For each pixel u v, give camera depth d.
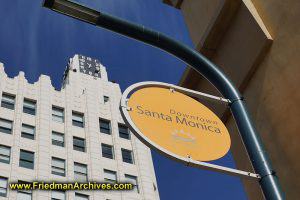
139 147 63.84
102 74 79.38
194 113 7.30
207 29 10.16
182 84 10.80
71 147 59.59
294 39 8.17
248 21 9.30
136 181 59.81
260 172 6.02
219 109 10.10
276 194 5.75
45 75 68.12
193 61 7.35
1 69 65.56
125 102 6.96
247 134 6.43
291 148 7.75
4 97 62.41
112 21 6.95
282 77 8.26
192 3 11.88
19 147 56.34
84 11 6.79
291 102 7.93
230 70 9.67
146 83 7.30
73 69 73.38
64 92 66.88
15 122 59.38
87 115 65.06
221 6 9.76
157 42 7.25
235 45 9.62
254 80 8.99
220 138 7.07
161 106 7.18
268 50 8.75
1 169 53.00
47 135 59.66
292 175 7.65
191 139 6.86
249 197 9.44
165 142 6.66
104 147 62.31
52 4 6.68
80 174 57.28
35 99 63.88
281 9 8.63
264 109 8.54
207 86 10.44
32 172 54.28
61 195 54.12
